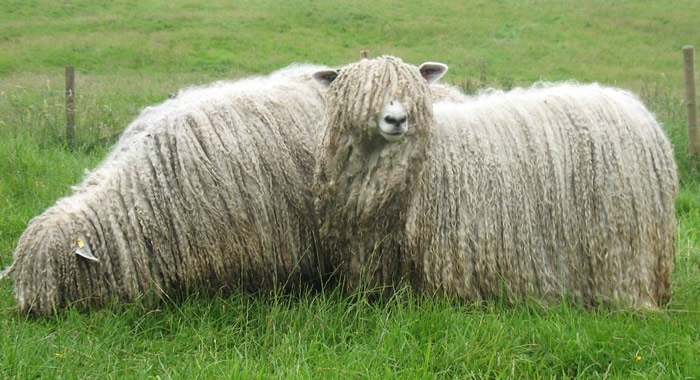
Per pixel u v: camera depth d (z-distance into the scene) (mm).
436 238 4738
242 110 5141
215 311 4855
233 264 4941
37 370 4004
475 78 20797
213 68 23312
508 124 4938
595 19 32844
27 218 6699
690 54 9062
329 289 5277
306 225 5125
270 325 4621
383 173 4551
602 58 26156
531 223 4789
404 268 4848
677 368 3918
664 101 11234
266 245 4984
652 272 4953
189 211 4816
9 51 24797
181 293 4922
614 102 5066
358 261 4891
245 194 4895
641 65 24922
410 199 4703
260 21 31625
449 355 4109
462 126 4918
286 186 5035
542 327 4375
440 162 4781
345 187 4699
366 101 4336
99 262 4711
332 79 4750
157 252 4793
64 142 10242
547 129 4898
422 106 4465
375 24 31875
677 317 4801
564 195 4809
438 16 33906
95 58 24453
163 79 20281
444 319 4492
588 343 4211
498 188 4762
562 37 29688
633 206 4836
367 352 4160
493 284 4793
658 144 5047
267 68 23406
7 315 4758
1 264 5750
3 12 31531
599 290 4875
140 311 4785
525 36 29844
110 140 10500
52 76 20562
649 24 31625
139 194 4820
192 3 35656
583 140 4863
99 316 4648
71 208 4828
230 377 3805
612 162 4820
